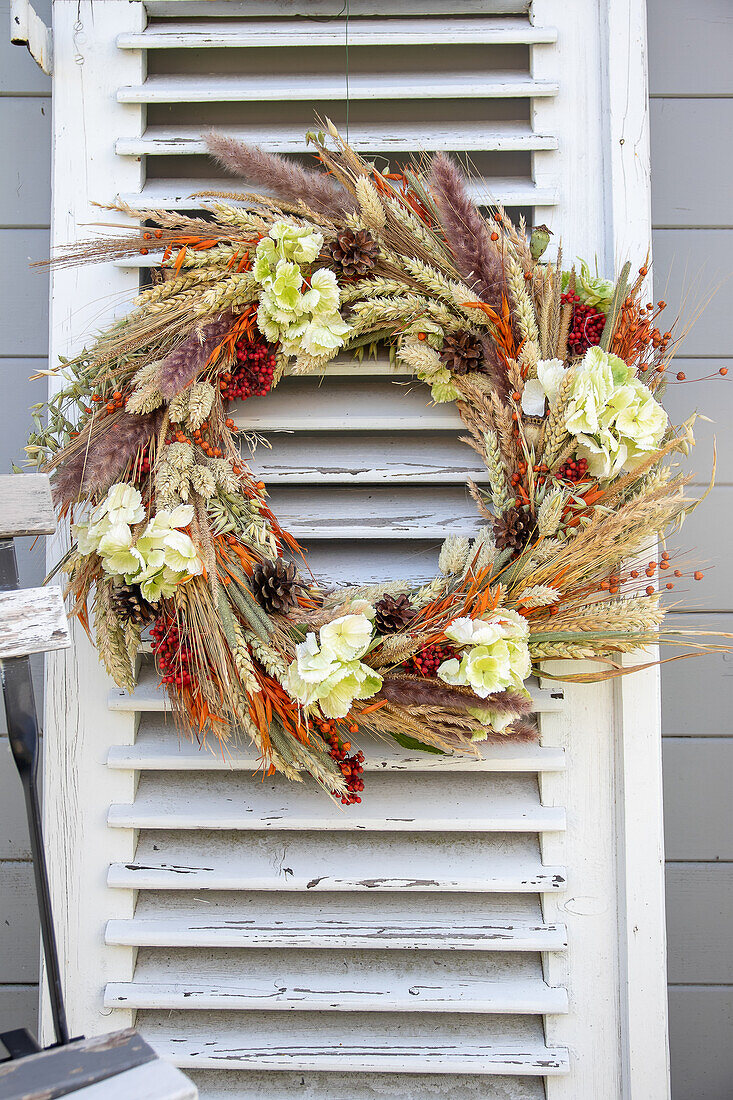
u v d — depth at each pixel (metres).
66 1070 0.64
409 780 1.11
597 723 1.10
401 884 1.06
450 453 1.11
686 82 1.32
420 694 0.96
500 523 1.00
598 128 1.13
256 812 1.07
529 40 1.11
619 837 1.09
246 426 1.09
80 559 0.99
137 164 1.12
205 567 0.95
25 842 1.33
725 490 1.34
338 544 1.16
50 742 1.09
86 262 1.06
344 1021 1.09
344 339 1.04
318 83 1.14
